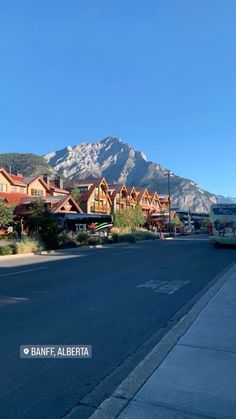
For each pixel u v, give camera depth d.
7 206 30.33
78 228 40.25
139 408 4.07
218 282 12.26
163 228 87.69
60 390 4.69
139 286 11.85
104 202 77.81
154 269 16.08
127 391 4.46
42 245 28.67
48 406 4.30
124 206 84.62
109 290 11.13
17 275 14.25
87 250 28.62
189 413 3.96
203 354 5.54
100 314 8.29
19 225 38.44
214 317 7.58
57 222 31.61
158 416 3.91
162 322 7.73
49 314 8.21
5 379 4.99
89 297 10.09
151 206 98.50
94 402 4.39
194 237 62.00
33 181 61.56
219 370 4.98
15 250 25.72
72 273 14.76
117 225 51.12
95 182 77.50
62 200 50.88
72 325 7.41
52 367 5.38
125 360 5.66
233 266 16.75
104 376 5.11
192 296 10.38
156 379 4.74
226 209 29.89
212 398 4.26
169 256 22.38
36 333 6.87
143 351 6.04
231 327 6.87
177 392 4.40
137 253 24.78
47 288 11.38
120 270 15.70
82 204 71.00
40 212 31.62
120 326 7.40
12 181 56.94
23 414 4.12
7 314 8.17
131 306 9.12
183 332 6.65
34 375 5.12
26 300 9.64
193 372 4.93
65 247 30.97
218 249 28.69
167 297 10.23
